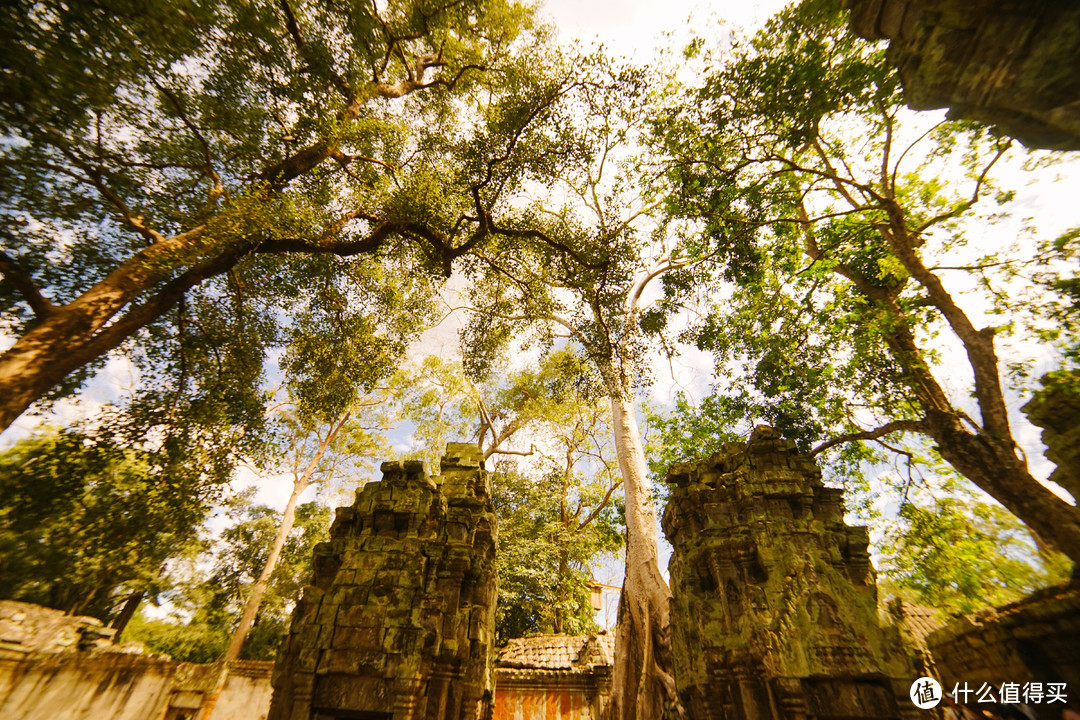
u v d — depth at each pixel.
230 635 25.44
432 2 11.61
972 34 3.62
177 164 9.48
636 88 10.17
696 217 10.90
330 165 11.99
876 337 10.66
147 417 10.38
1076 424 6.32
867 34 4.34
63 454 9.22
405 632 6.34
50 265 8.80
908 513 11.73
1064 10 3.16
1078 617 4.73
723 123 9.52
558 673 14.27
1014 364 9.75
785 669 5.90
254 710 14.49
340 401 13.54
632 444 14.70
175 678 12.69
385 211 10.73
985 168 10.32
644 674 10.53
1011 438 8.91
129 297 7.96
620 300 12.33
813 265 11.34
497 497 23.42
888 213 10.14
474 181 11.17
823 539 6.86
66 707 9.88
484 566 7.79
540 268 14.06
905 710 5.57
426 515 7.39
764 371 11.73
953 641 6.78
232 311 11.84
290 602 25.23
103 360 9.59
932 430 9.83
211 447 11.21
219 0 7.57
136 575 19.91
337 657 6.12
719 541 7.18
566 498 23.27
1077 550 7.64
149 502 10.52
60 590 18.75
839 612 6.18
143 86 7.88
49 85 6.28
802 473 7.59
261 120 9.23
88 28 6.62
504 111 10.79
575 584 20.19
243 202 7.98
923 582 12.07
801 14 7.93
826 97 8.34
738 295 12.84
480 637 7.04
